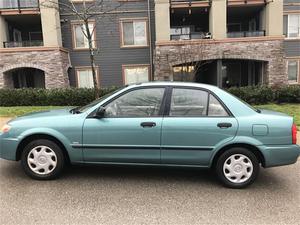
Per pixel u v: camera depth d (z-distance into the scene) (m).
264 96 16.23
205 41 18.08
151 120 4.97
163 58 18.16
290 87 16.45
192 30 21.83
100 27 20.19
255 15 21.30
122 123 4.99
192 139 4.93
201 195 4.69
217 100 5.04
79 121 5.06
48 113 5.48
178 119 4.96
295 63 20.61
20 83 21.00
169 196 4.64
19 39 21.81
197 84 5.19
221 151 4.99
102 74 20.56
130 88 5.15
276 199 4.57
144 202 4.41
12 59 18.56
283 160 4.90
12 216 3.96
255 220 3.91
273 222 3.85
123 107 5.11
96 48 19.97
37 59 18.59
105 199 4.50
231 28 22.08
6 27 19.86
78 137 5.05
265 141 4.88
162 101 5.07
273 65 18.20
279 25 18.72
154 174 5.57
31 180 5.21
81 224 3.78
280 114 5.19
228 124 4.89
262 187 5.05
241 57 18.17
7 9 18.81
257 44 18.14
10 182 5.12
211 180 5.32
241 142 4.89
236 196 4.67
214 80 19.08
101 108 5.04
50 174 5.17
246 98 16.22
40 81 21.14
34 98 16.44
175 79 18.86
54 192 4.73
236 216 4.01
